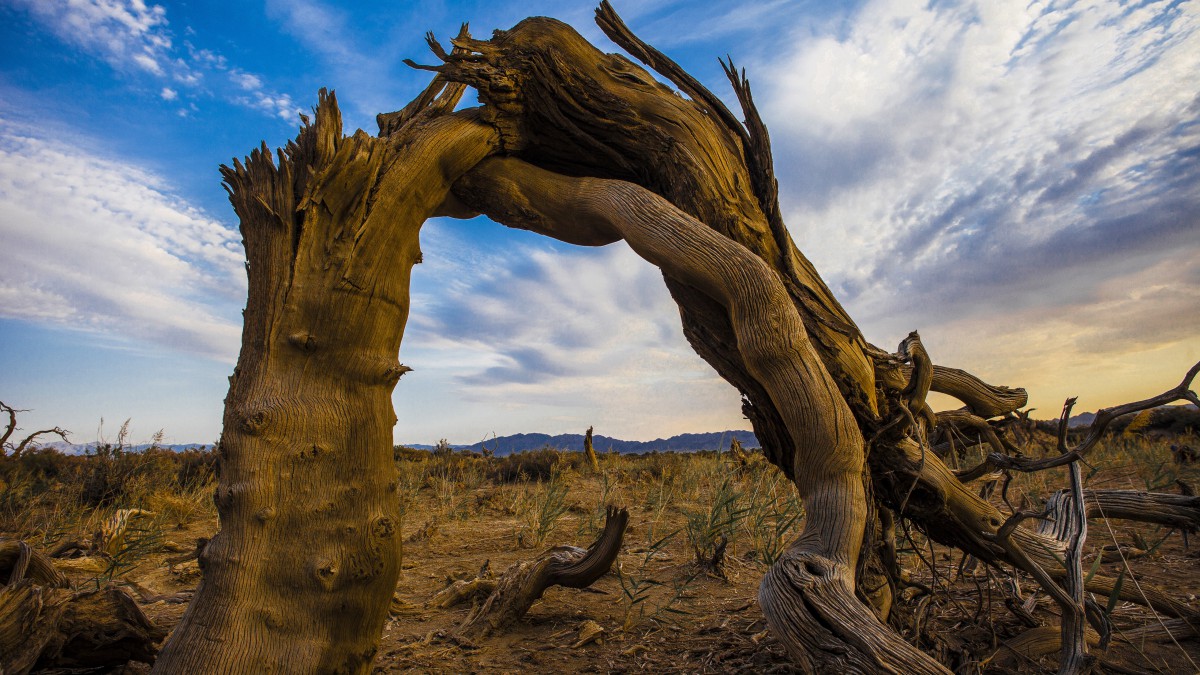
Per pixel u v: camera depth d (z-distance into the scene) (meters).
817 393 3.04
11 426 11.21
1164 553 5.59
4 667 2.76
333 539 2.92
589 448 16.62
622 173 4.04
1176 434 12.98
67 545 6.32
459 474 15.41
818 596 2.53
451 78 3.62
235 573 2.77
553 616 4.46
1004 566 4.27
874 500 3.41
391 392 3.28
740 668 3.41
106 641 3.12
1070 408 3.06
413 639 4.11
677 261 3.29
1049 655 3.43
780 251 3.68
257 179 3.27
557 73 3.80
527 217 3.87
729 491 6.71
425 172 3.49
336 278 3.11
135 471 10.22
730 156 3.78
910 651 2.25
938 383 4.42
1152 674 3.18
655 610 4.58
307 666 2.75
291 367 3.07
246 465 2.88
